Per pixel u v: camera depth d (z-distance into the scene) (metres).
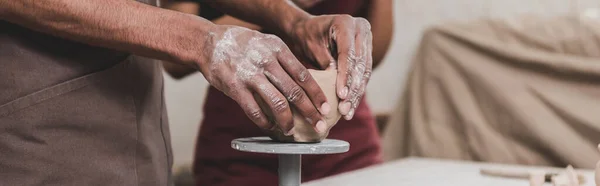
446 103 3.04
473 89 2.99
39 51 0.90
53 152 0.91
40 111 0.90
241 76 0.83
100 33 0.84
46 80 0.90
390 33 1.67
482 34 3.07
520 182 1.38
